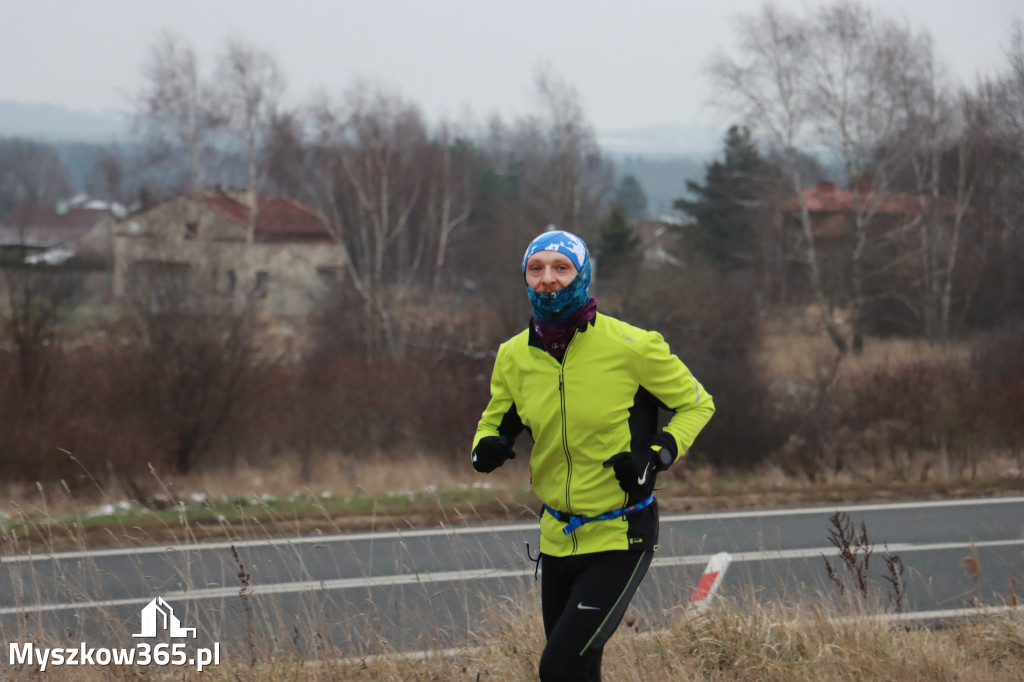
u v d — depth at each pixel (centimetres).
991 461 5216
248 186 12444
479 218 14775
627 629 1880
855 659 1698
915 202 12444
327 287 10612
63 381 5234
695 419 1220
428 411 5712
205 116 12225
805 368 7256
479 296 8412
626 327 1219
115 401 5200
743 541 3294
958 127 12200
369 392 5862
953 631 1989
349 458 5478
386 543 3241
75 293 5950
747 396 5294
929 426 5334
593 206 14962
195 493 4791
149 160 12206
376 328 9131
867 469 5128
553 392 1207
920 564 2967
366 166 12100
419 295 11750
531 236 11875
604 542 1205
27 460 4572
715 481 4934
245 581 1803
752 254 15850
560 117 13975
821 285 12288
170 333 5312
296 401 5744
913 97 11844
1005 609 2053
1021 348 6306
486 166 16725
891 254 12325
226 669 1711
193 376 5216
